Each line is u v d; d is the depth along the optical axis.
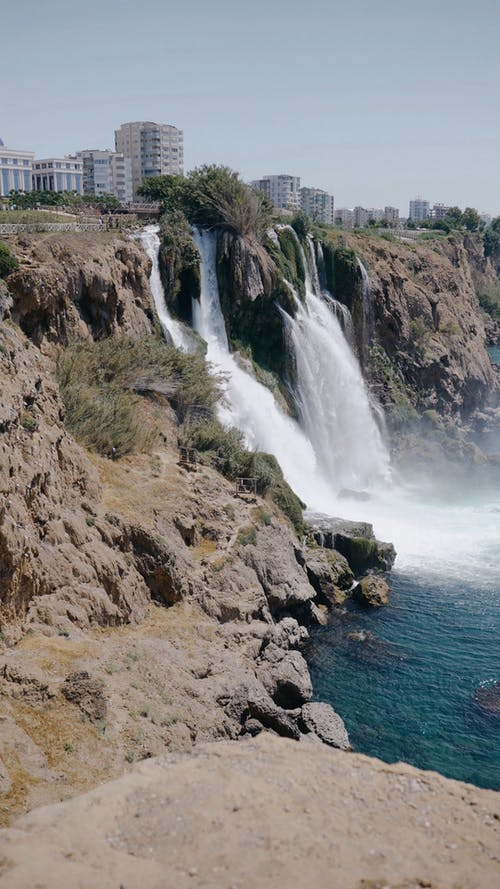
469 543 49.19
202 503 37.00
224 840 13.81
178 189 67.56
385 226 140.25
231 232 62.03
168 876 12.95
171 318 56.12
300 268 69.88
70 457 30.42
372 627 37.88
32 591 24.94
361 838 13.98
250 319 61.97
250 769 15.98
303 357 63.22
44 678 22.09
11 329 32.31
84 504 30.17
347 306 74.44
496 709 30.73
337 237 81.44
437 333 87.25
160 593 31.11
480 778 26.67
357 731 29.41
